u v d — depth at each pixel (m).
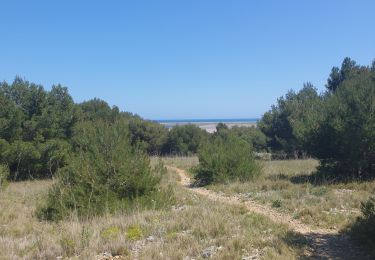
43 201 13.89
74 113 28.50
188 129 49.28
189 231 9.01
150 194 12.39
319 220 10.47
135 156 12.70
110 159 12.23
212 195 15.91
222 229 8.94
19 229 10.12
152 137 46.12
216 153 19.72
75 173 12.02
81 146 12.88
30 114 27.50
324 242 8.57
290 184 15.88
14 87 27.42
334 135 16.92
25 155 24.62
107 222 9.90
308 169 21.50
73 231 8.82
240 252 7.54
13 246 8.09
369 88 17.02
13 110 25.88
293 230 9.31
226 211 11.06
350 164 16.58
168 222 9.58
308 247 8.11
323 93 32.84
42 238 8.63
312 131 17.97
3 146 24.33
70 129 28.03
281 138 35.91
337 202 12.02
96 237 8.48
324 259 7.46
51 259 7.55
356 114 16.50
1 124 25.17
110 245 8.06
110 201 11.53
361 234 8.52
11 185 20.95
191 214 10.26
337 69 35.50
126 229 9.29
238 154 19.48
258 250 7.71
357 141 16.03
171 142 48.03
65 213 11.21
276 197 13.56
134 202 11.71
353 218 10.20
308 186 14.95
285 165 24.25
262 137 43.47
